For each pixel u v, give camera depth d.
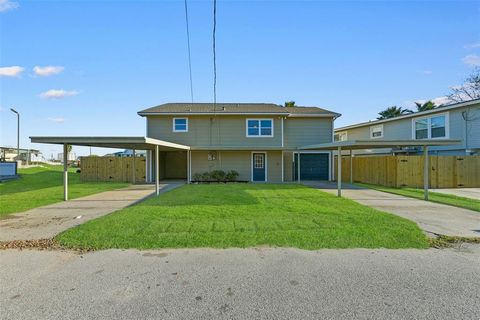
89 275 3.76
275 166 18.39
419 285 3.45
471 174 15.12
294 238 5.28
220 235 5.43
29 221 6.83
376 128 24.03
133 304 3.03
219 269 3.95
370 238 5.29
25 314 2.83
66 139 9.81
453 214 7.64
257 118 18.23
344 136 28.39
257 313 2.85
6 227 6.24
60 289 3.37
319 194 11.49
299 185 15.42
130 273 3.82
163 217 6.92
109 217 6.93
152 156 18.50
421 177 14.73
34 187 15.02
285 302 3.06
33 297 3.18
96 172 19.02
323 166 19.44
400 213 7.76
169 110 18.23
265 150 18.23
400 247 4.86
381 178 15.83
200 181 17.73
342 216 7.10
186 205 8.60
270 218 6.84
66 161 10.45
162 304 3.03
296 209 8.00
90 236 5.38
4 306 2.98
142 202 9.24
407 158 14.68
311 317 2.78
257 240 5.17
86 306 2.99
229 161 18.34
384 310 2.90
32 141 9.78
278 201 9.51
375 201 9.88
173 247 4.84
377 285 3.45
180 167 21.23
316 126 19.28
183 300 3.11
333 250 4.70
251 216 7.05
